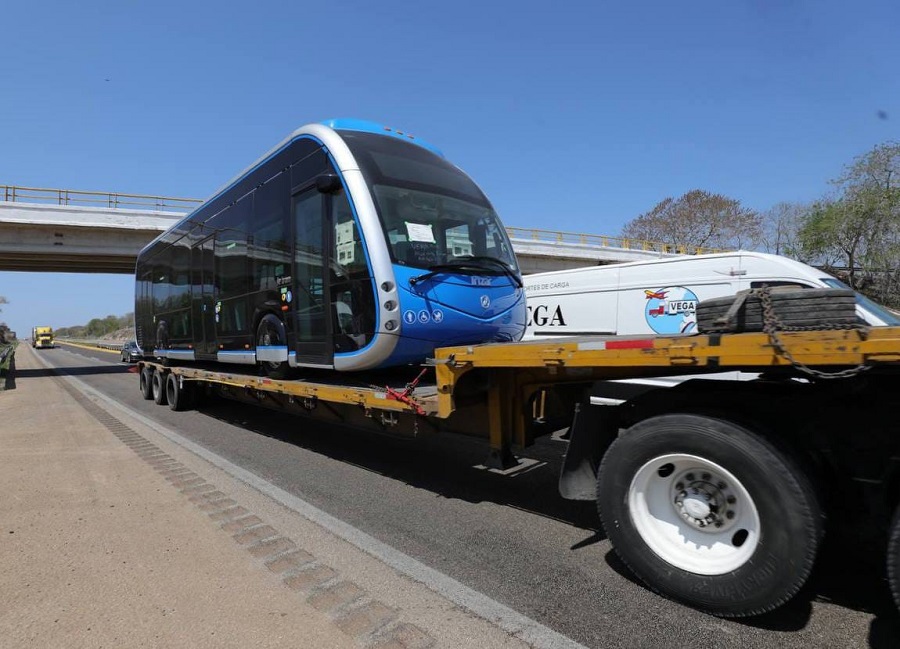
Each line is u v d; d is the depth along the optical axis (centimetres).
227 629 288
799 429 285
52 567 368
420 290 545
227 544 405
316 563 371
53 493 538
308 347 633
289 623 293
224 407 1154
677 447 296
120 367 3091
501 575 349
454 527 436
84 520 459
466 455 675
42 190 2469
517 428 430
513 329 630
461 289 573
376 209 552
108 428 931
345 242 567
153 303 1303
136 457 697
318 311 614
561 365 348
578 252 3850
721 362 281
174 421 997
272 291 716
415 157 642
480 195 682
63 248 2553
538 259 3750
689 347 292
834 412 279
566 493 354
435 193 617
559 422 460
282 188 699
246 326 794
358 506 490
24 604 318
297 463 652
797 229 3694
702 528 298
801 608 299
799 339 255
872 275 3097
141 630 288
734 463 275
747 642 267
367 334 534
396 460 656
